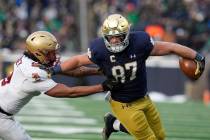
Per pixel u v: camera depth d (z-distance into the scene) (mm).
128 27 14234
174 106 32438
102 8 40219
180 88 36531
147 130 15211
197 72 15086
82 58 14852
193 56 15000
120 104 15211
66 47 39438
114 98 15258
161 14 39938
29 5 41219
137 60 14703
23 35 39188
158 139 15945
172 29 39000
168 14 39938
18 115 27219
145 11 40062
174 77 36438
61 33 39812
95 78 35938
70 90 14062
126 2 41188
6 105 14141
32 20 40531
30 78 13891
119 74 14758
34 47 13992
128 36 14375
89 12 39688
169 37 38031
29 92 14086
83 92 14141
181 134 22859
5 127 14203
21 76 14000
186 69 15094
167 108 31422
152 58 36469
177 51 14914
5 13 40094
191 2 40531
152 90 36531
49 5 41562
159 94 36406
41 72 13898
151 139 15211
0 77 35031
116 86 14938
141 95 15203
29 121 25375
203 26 39594
